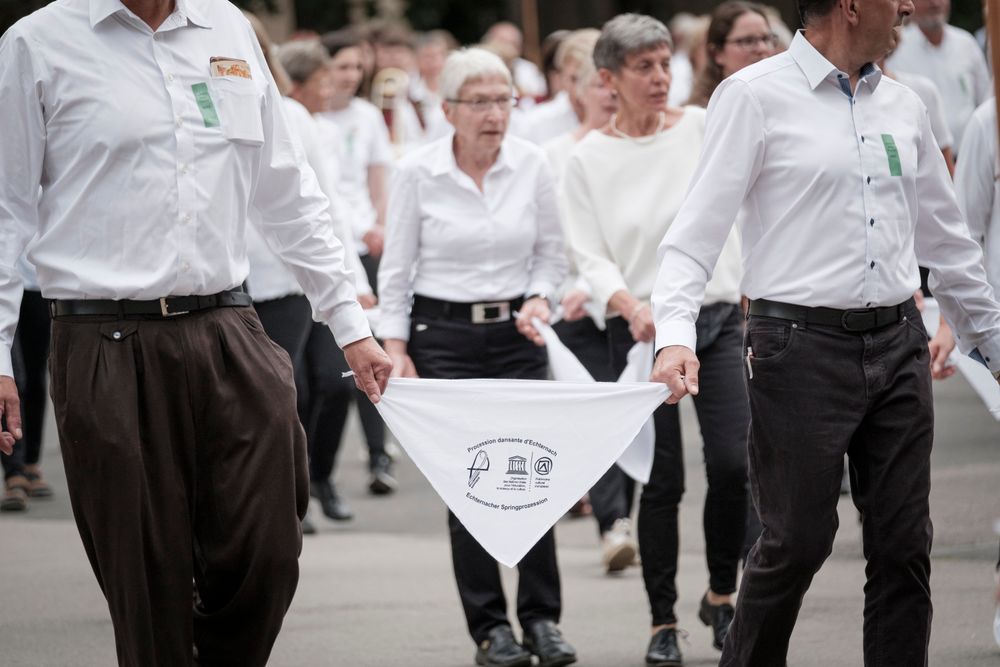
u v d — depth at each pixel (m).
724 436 15.06
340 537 22.12
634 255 15.76
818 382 11.32
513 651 15.23
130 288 11.04
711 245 11.66
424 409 12.54
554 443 12.45
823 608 16.89
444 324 15.72
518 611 15.56
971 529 20.00
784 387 11.36
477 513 12.44
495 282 15.73
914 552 11.39
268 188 12.05
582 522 22.91
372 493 25.56
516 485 12.44
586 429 12.43
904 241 11.56
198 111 11.25
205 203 11.23
